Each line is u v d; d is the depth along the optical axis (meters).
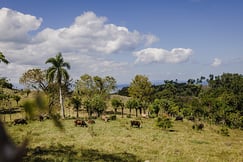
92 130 36.59
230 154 27.39
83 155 20.84
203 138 39.84
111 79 81.25
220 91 112.19
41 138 28.20
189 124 61.28
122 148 25.45
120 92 137.88
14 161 0.98
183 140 35.38
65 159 18.34
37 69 57.41
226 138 43.56
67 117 59.31
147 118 66.00
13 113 60.00
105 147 25.31
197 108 78.00
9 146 1.01
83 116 68.12
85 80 79.50
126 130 40.62
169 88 149.50
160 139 34.22
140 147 26.81
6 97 57.88
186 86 163.25
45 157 18.64
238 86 122.75
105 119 52.81
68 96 63.00
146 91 86.62
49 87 58.16
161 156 23.33
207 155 25.89
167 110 78.88
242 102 81.38
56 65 55.62
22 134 29.22
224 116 68.06
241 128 64.38
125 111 92.69
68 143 26.31
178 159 22.73
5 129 1.14
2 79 41.72
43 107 1.11
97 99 64.25
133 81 87.69
